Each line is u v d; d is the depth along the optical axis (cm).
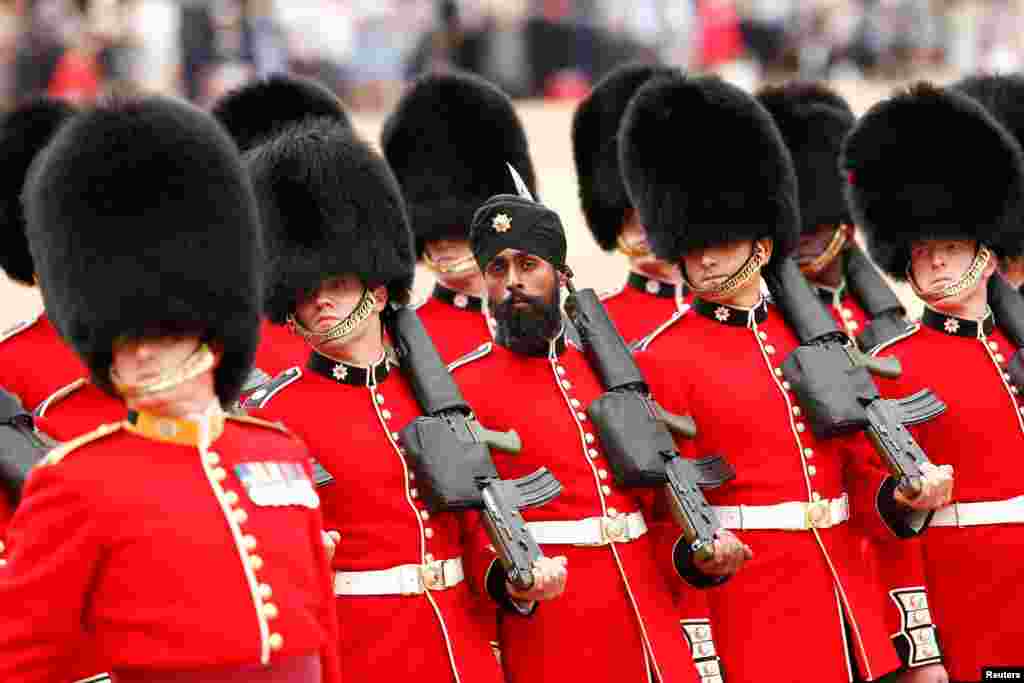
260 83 3406
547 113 6456
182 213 1925
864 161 3006
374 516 2358
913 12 8919
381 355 2439
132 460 1889
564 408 2559
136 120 1931
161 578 1844
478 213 2527
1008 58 8944
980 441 2839
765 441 2712
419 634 2348
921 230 2916
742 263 2798
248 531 1911
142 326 1895
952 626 2839
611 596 2516
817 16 8756
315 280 2375
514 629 2522
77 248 1908
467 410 2430
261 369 2948
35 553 1833
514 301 2506
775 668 2659
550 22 7950
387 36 7938
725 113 2867
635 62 3731
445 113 3338
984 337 2900
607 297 3441
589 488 2531
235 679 1880
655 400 2731
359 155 2456
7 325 4284
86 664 1978
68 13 7388
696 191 2831
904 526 2695
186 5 7569
